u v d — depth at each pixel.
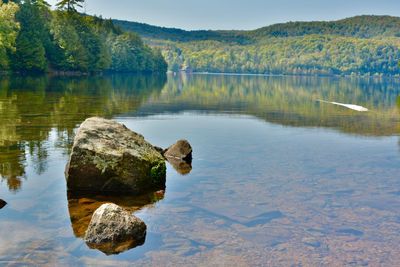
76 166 10.93
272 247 7.63
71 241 7.71
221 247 7.61
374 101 45.44
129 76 118.06
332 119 28.20
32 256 7.07
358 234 8.28
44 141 16.66
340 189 11.46
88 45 106.44
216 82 95.38
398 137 20.97
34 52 83.12
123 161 11.12
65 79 73.06
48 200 10.07
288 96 51.66
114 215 7.94
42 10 105.06
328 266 6.93
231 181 12.12
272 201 10.29
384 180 12.52
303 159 15.35
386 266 6.95
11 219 8.69
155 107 33.28
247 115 29.75
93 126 11.84
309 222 8.90
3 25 72.75
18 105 28.33
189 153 15.15
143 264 6.92
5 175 11.99
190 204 10.03
